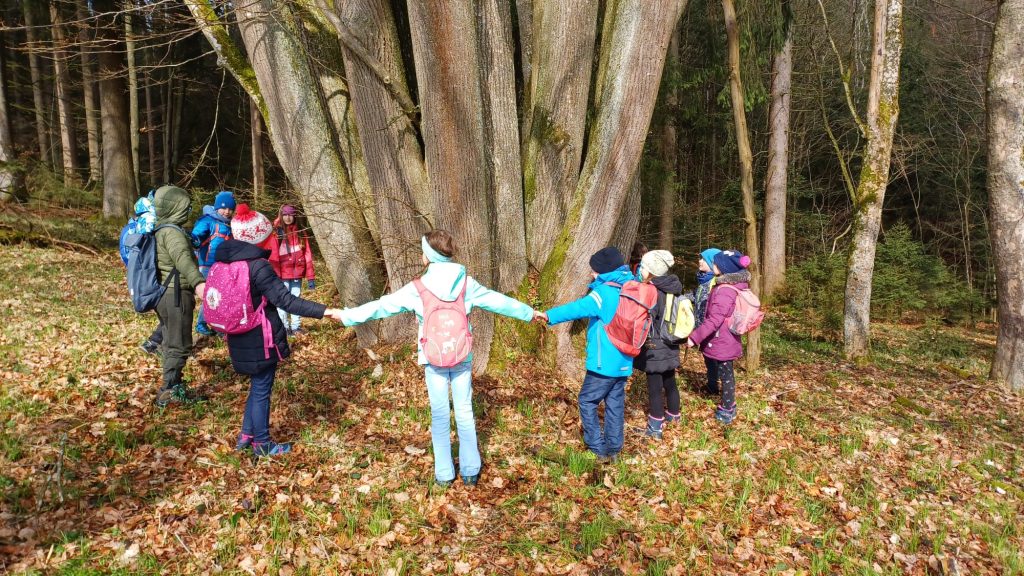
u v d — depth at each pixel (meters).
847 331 8.48
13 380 4.62
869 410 6.10
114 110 13.57
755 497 4.02
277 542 3.11
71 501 3.23
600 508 3.72
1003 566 3.48
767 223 14.61
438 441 3.69
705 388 6.26
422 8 4.66
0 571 2.67
